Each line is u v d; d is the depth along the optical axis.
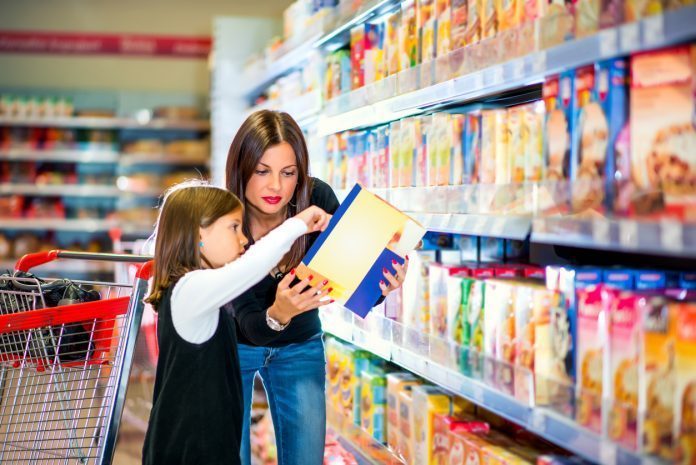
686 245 1.48
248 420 2.87
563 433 1.82
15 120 9.56
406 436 2.97
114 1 10.65
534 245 3.03
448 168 2.67
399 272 2.52
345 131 3.75
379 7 3.15
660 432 1.64
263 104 5.37
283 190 2.70
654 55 1.70
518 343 2.17
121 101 10.25
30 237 9.80
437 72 2.59
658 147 1.69
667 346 1.64
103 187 9.84
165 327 2.33
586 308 1.90
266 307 2.82
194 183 2.76
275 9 10.84
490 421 2.64
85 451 2.93
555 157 2.04
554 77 2.05
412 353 2.74
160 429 2.29
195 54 10.63
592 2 1.83
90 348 2.90
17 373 2.96
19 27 10.59
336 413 3.79
